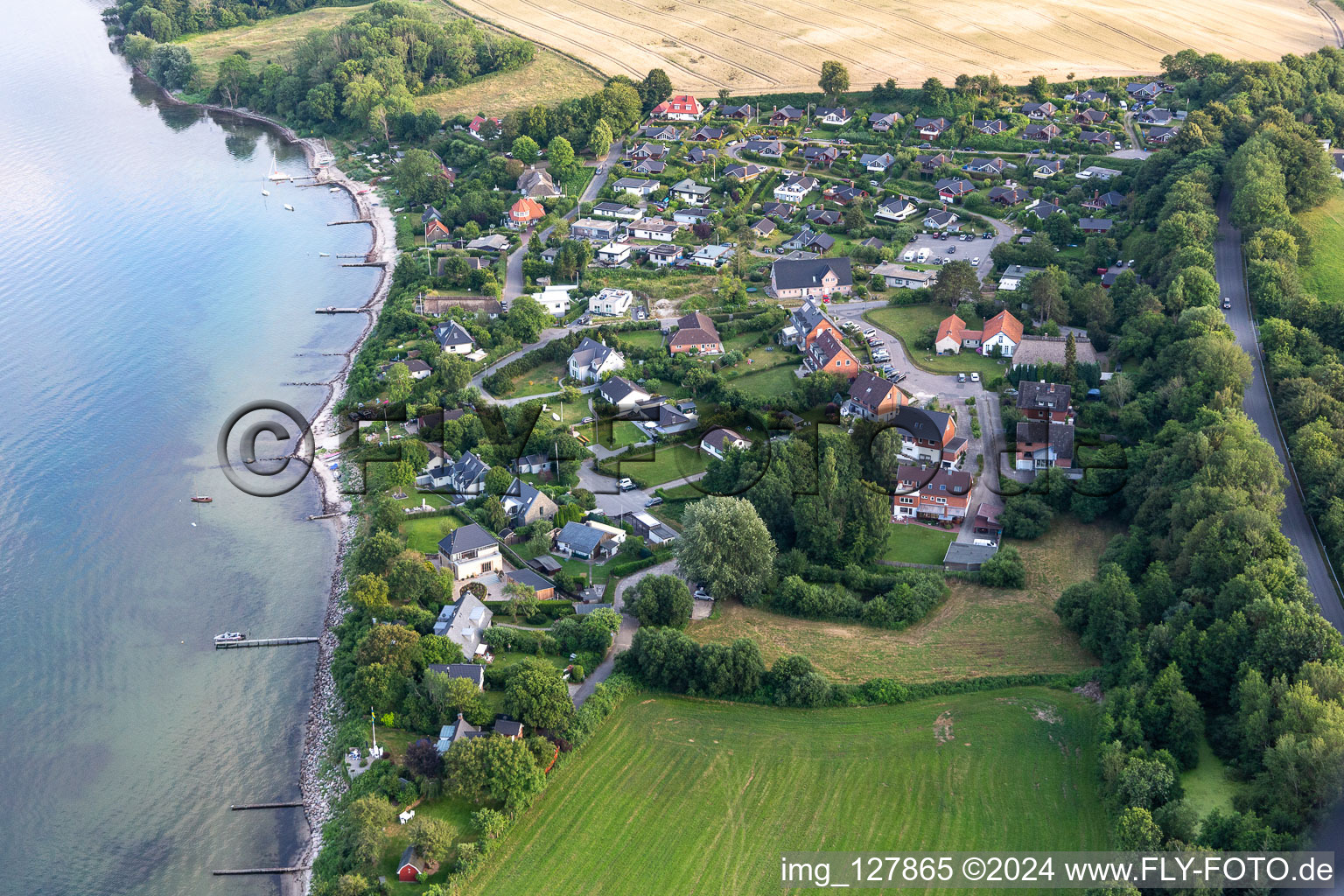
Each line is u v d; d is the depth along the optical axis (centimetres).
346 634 15562
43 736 14250
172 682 15150
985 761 13075
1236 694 12562
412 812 12356
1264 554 14162
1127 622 14300
